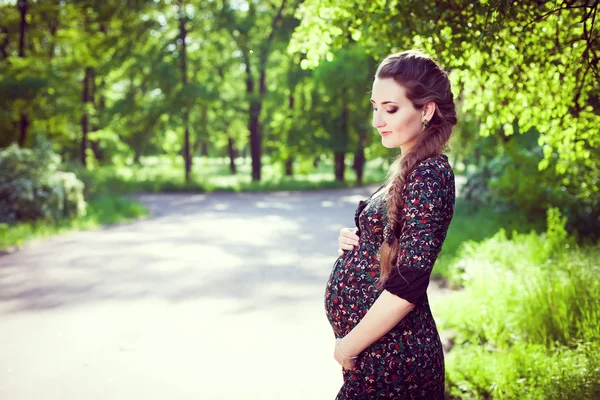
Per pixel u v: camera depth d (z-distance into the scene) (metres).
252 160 28.53
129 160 32.97
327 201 18.89
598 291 4.22
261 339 4.72
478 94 3.93
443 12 3.26
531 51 3.41
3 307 5.74
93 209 13.88
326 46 4.08
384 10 3.68
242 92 30.22
